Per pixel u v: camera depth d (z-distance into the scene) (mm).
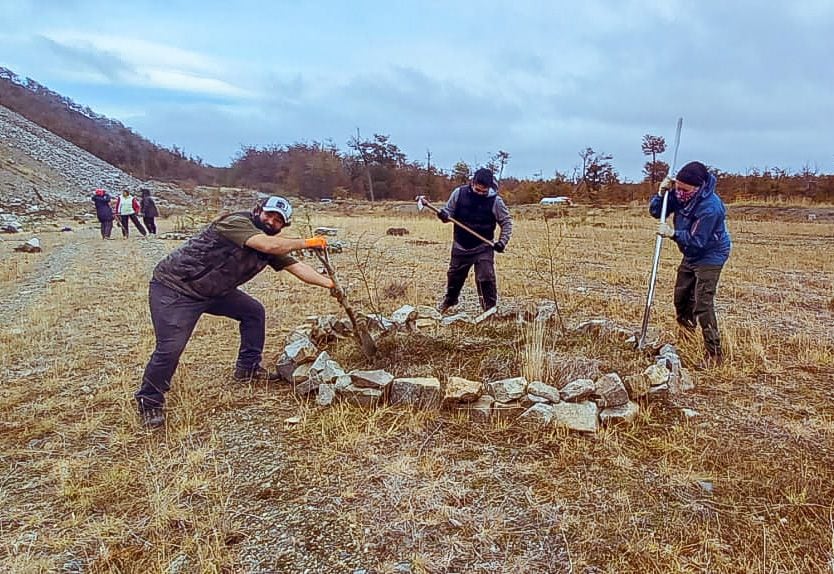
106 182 39500
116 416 3664
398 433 3354
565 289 7863
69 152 43062
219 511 2648
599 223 20734
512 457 3090
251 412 3703
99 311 6582
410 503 2680
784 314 6383
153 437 3389
